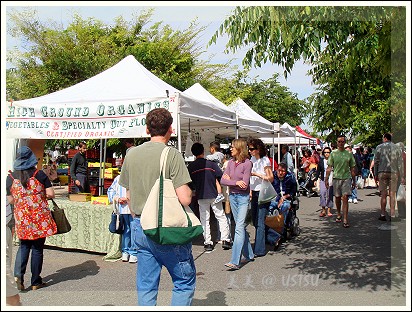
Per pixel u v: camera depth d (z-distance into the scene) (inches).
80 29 676.7
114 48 687.1
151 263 133.1
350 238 314.5
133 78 297.6
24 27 668.1
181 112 264.4
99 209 270.8
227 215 317.7
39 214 201.0
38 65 673.6
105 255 275.6
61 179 754.2
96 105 271.7
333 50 251.3
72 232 279.6
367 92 311.1
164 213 127.5
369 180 816.9
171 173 130.8
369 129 582.6
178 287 135.3
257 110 888.9
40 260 206.8
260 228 269.3
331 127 325.4
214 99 414.6
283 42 211.3
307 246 291.7
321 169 576.7
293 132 680.4
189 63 737.6
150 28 727.1
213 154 387.2
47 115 282.2
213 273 231.9
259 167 267.0
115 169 369.7
